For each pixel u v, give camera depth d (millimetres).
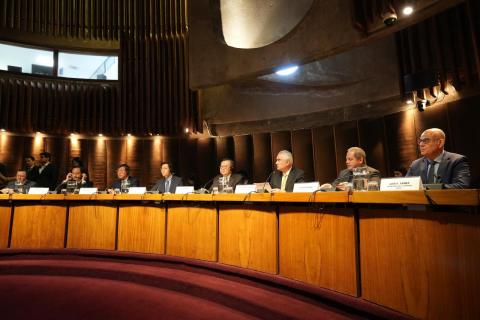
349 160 3297
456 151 4746
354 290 1979
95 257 3594
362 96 6137
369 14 3992
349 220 2047
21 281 2945
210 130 7555
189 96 7348
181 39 7520
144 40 7605
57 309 2209
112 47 7699
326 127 6465
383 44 5844
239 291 2379
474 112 4598
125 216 3617
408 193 1651
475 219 1462
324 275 2158
